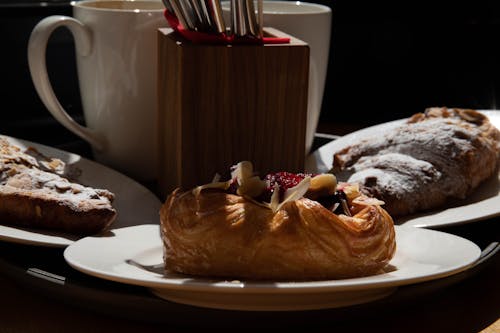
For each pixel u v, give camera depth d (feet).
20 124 2.84
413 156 2.33
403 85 3.46
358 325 1.85
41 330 1.81
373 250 1.85
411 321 1.87
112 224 2.11
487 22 3.40
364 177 2.20
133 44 2.40
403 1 3.36
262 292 1.67
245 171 1.88
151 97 2.44
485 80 3.47
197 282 1.69
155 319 1.80
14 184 2.08
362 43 3.40
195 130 2.16
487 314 1.90
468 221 2.11
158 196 2.41
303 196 1.90
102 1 2.54
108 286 1.87
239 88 2.16
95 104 2.47
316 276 1.84
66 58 2.91
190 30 2.18
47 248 2.03
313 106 2.52
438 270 1.74
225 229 1.83
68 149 2.70
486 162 2.35
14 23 2.79
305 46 2.17
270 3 2.63
